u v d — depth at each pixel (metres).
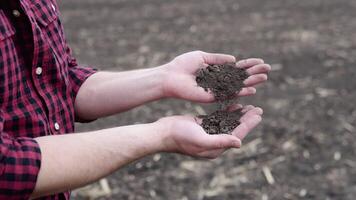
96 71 1.49
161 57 4.02
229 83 1.45
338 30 4.46
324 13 5.07
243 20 4.98
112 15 5.46
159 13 5.47
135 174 2.40
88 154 1.20
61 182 1.18
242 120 1.41
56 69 1.28
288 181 2.32
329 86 3.27
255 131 2.70
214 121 1.42
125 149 1.23
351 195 2.23
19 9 1.22
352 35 4.30
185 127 1.28
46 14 1.30
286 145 2.57
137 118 2.99
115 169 1.23
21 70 1.23
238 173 2.38
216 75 1.46
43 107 1.26
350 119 2.82
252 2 5.78
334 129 2.71
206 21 5.02
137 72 1.47
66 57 1.39
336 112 2.91
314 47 4.03
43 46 1.25
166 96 1.45
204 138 1.26
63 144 1.19
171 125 1.29
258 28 4.66
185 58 1.47
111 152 1.22
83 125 2.93
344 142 2.58
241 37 4.41
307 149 2.53
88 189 2.31
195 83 1.44
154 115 3.01
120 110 1.46
